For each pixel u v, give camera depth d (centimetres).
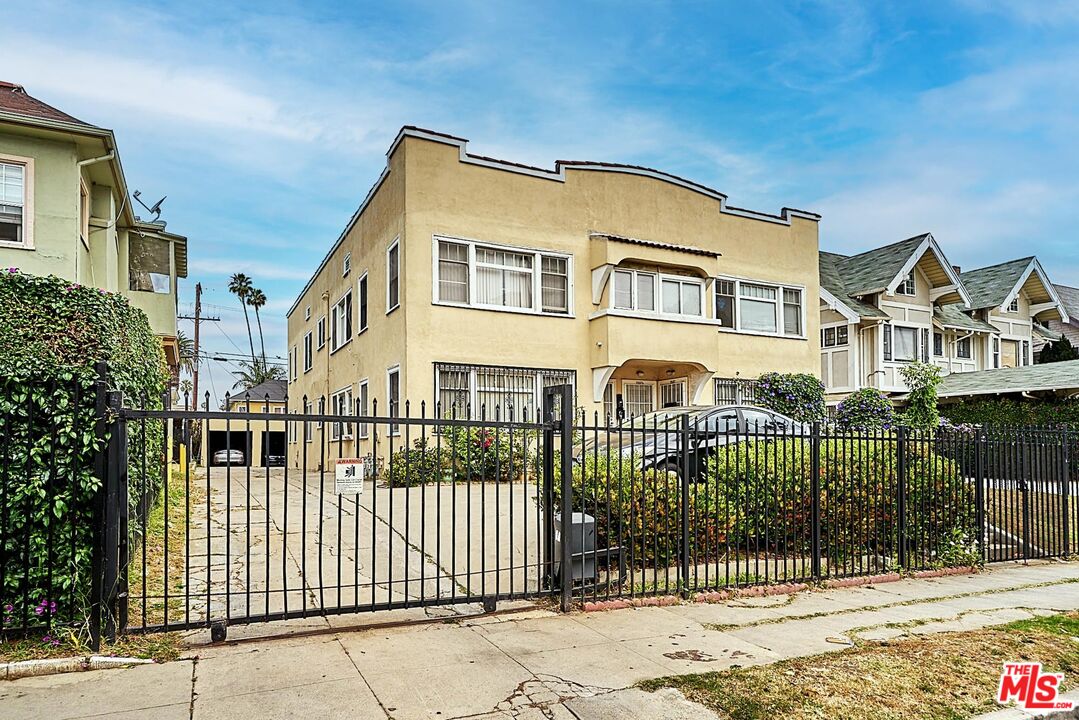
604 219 1834
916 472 920
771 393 1988
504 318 1681
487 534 934
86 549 520
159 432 989
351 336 2080
